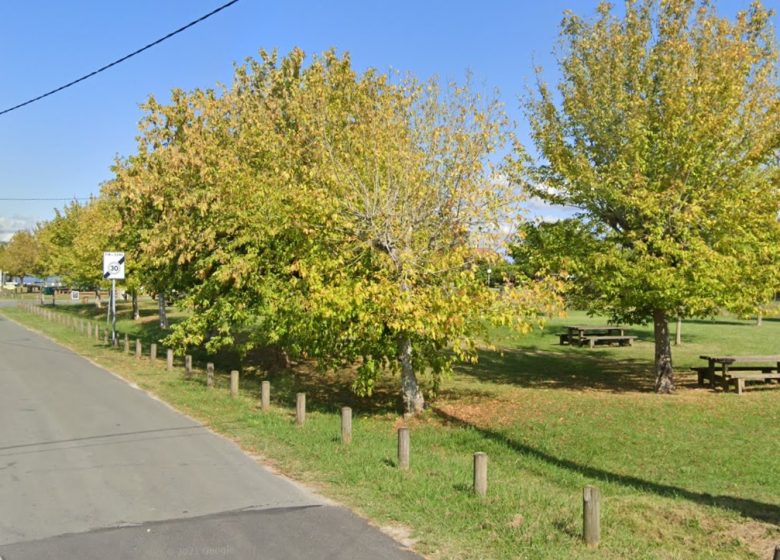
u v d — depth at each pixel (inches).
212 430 417.4
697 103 527.8
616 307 600.1
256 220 625.6
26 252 2785.4
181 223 687.7
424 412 516.4
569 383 670.5
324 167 486.6
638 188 547.2
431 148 468.1
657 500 292.5
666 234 551.2
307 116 570.6
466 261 462.9
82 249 1355.8
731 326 1411.2
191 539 230.4
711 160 539.5
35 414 461.7
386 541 229.0
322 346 512.7
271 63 803.4
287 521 249.4
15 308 2097.7
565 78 607.5
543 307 472.4
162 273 767.7
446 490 287.1
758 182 553.6
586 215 600.4
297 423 427.5
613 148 577.6
